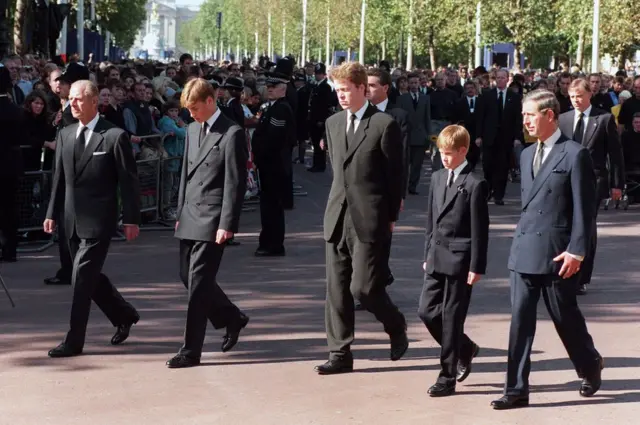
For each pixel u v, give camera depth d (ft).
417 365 30.68
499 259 48.65
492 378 29.43
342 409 26.66
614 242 54.34
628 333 34.73
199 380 29.14
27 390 28.12
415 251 50.75
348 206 29.12
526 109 26.40
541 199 26.40
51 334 34.01
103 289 32.37
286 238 54.60
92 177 31.68
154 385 28.63
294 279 43.57
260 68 151.43
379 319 30.27
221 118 30.96
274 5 371.56
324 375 29.66
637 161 69.87
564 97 73.77
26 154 50.49
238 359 31.35
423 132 74.84
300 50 340.80
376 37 261.44
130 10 302.04
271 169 48.55
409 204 69.56
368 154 28.89
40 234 51.39
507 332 34.58
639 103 71.00
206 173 30.66
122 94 57.93
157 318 36.27
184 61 92.02
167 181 58.70
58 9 124.77
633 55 209.46
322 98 89.35
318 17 297.33
